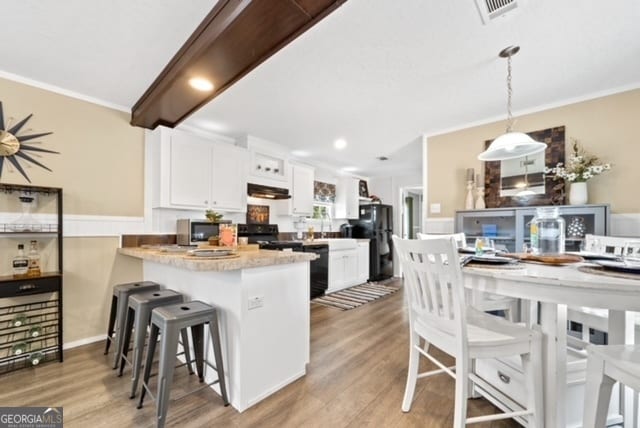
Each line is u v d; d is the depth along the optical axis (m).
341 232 5.79
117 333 2.08
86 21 1.62
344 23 1.66
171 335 1.39
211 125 3.33
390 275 5.86
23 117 2.21
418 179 5.91
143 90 2.44
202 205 3.10
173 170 2.88
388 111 2.95
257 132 3.59
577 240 2.48
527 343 1.20
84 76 2.22
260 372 1.63
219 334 1.62
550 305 1.18
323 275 4.23
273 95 2.58
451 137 3.44
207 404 1.57
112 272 2.63
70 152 2.43
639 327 1.42
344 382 1.82
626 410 1.38
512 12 1.58
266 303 1.68
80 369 1.98
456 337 1.18
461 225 3.14
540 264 1.37
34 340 2.20
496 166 3.12
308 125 3.34
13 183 2.15
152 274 2.62
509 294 1.18
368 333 2.68
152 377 1.85
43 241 2.30
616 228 2.47
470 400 1.63
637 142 2.40
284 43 1.54
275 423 1.42
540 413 1.17
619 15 1.60
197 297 1.91
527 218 2.71
